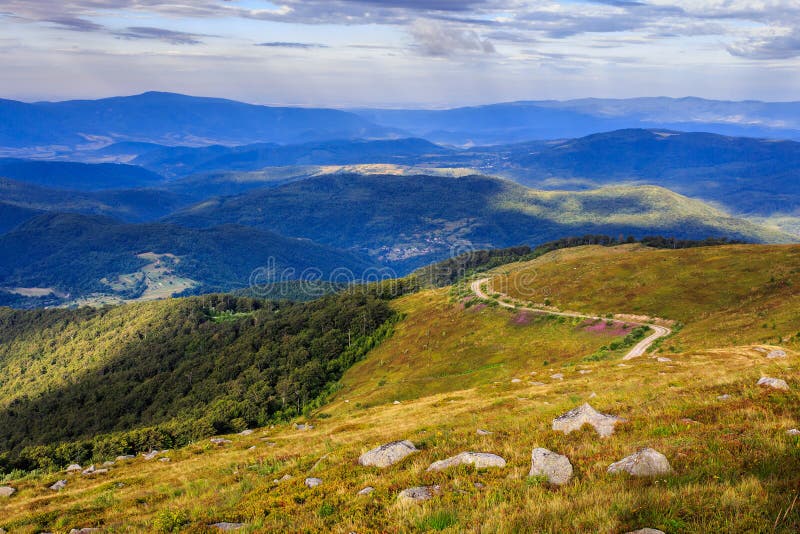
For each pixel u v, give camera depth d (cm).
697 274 10494
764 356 4712
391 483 1480
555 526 963
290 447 3303
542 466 1334
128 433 8062
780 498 941
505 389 4688
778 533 834
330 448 2795
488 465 1496
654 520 929
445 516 1108
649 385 3434
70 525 1956
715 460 1205
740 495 980
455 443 1977
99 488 2777
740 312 7744
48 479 3231
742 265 10181
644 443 1451
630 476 1196
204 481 2553
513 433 2014
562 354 8550
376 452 1911
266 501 1627
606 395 3036
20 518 2192
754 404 1800
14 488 3036
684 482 1098
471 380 8694
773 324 6306
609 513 990
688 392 2395
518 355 9325
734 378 2698
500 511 1084
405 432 2930
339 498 1474
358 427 3750
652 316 9175
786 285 8262
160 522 1609
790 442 1266
